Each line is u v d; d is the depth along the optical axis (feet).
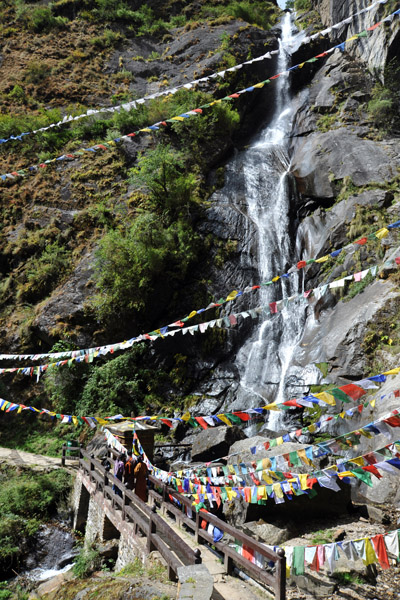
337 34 101.09
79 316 64.64
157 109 89.45
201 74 101.30
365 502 35.32
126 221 74.38
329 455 41.70
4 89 105.29
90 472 39.01
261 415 52.37
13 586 33.83
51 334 63.31
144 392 60.13
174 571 21.81
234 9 125.90
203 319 65.21
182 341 63.62
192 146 85.66
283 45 112.78
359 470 15.74
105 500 34.47
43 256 72.18
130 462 34.45
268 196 79.00
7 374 63.82
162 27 125.49
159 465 46.57
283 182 76.69
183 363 61.77
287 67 104.99
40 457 53.31
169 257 68.39
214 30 116.78
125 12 126.72
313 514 30.60
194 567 18.48
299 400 17.43
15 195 82.23
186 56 112.37
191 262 69.97
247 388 56.70
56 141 90.38
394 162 69.97
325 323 56.03
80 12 127.54
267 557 18.97
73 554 37.83
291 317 62.23
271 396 53.72
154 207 75.41
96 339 63.93
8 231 77.77
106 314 64.18
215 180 83.15
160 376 61.21
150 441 41.93
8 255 74.95
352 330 49.88
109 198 79.36
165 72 111.14
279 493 18.72
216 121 89.86
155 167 73.72
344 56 94.79
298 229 71.10
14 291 71.82
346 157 71.97
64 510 42.83
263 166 85.56
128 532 29.32
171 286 68.08
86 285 67.56
